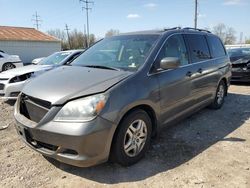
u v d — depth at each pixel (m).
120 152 3.10
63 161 2.90
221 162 3.42
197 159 3.50
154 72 3.55
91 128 2.75
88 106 2.81
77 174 3.14
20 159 3.50
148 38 4.03
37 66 7.24
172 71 3.87
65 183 2.96
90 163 2.86
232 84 9.77
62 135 2.76
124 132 3.09
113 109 2.90
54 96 2.93
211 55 5.34
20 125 3.17
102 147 2.87
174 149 3.79
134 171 3.20
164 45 3.91
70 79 3.26
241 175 3.11
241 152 3.71
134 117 3.20
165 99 3.68
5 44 25.81
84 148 2.76
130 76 3.24
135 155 3.32
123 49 3.98
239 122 5.05
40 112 3.03
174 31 4.35
